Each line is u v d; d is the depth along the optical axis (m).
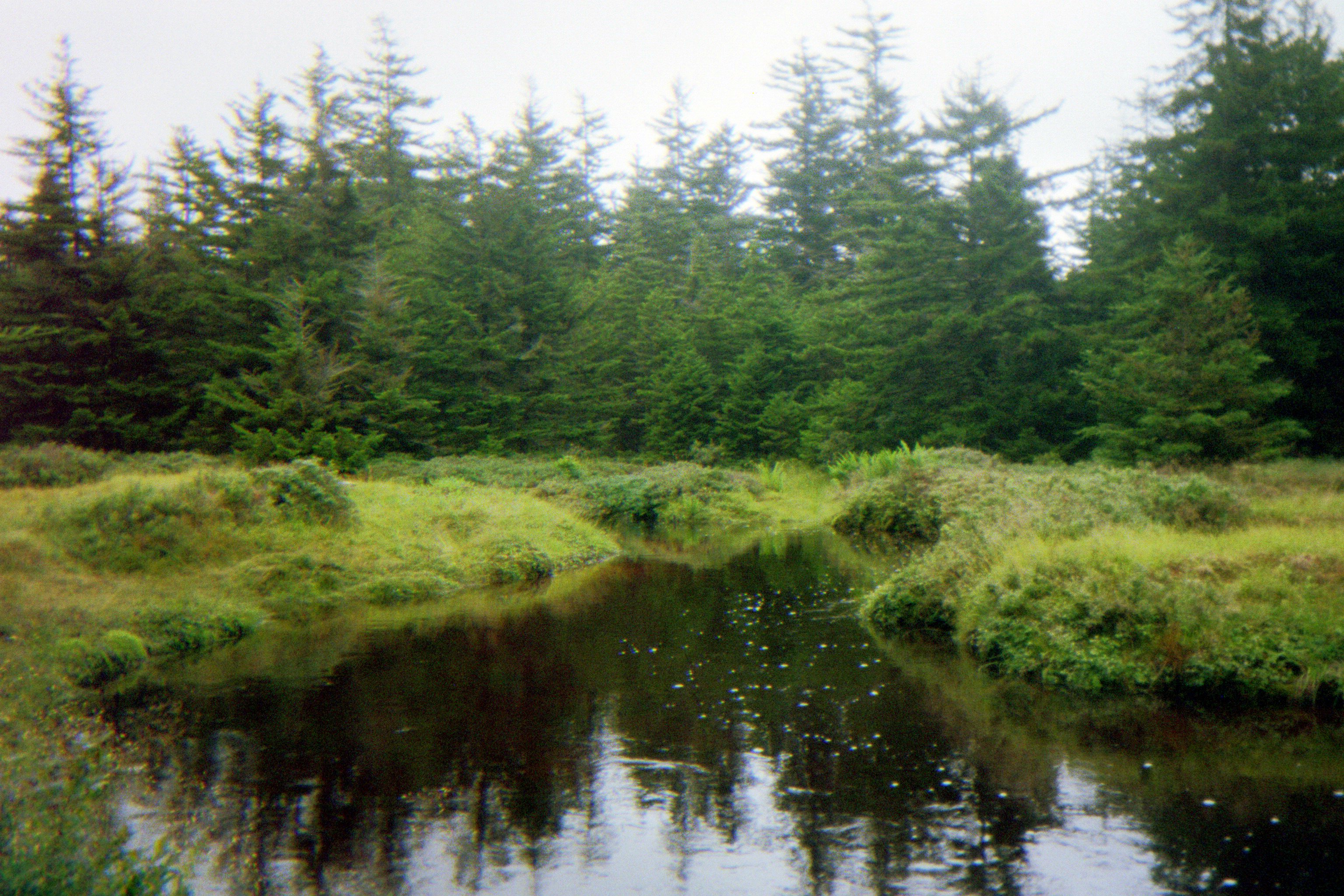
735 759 7.12
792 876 5.21
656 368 41.12
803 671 9.64
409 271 36.03
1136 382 22.81
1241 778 6.42
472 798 6.39
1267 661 7.94
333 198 32.69
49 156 30.39
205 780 6.68
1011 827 5.78
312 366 27.33
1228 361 20.91
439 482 21.34
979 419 31.94
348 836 5.76
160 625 10.77
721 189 63.03
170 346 29.25
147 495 13.52
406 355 30.41
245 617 11.66
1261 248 24.95
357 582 13.88
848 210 52.19
